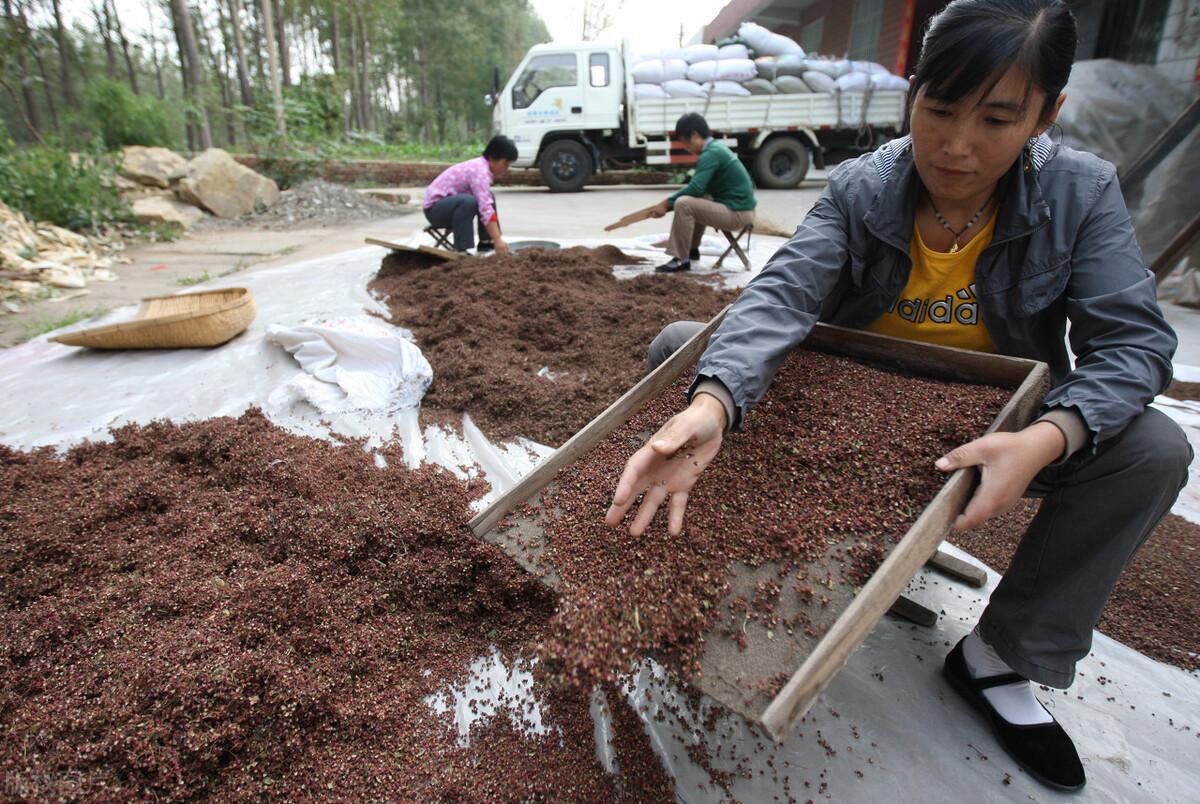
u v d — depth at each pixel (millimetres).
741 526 1383
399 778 1382
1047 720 1465
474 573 1880
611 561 1359
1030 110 1169
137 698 1423
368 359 3238
